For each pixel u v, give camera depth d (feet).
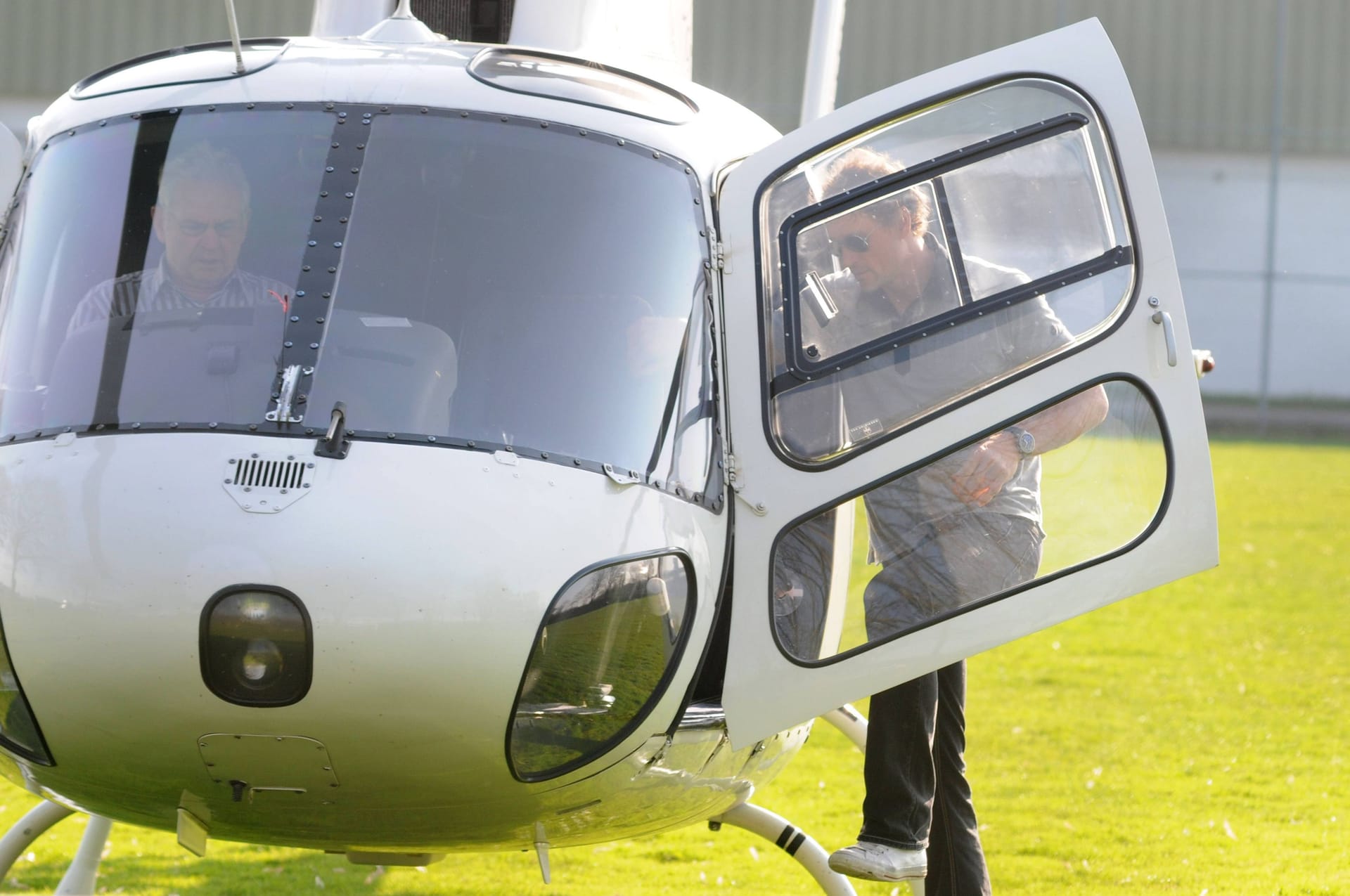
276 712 29.73
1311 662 107.96
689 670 33.71
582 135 36.27
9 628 30.55
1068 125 36.14
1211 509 34.32
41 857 65.57
